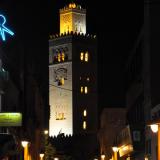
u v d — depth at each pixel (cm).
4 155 6234
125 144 10431
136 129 9331
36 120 11950
